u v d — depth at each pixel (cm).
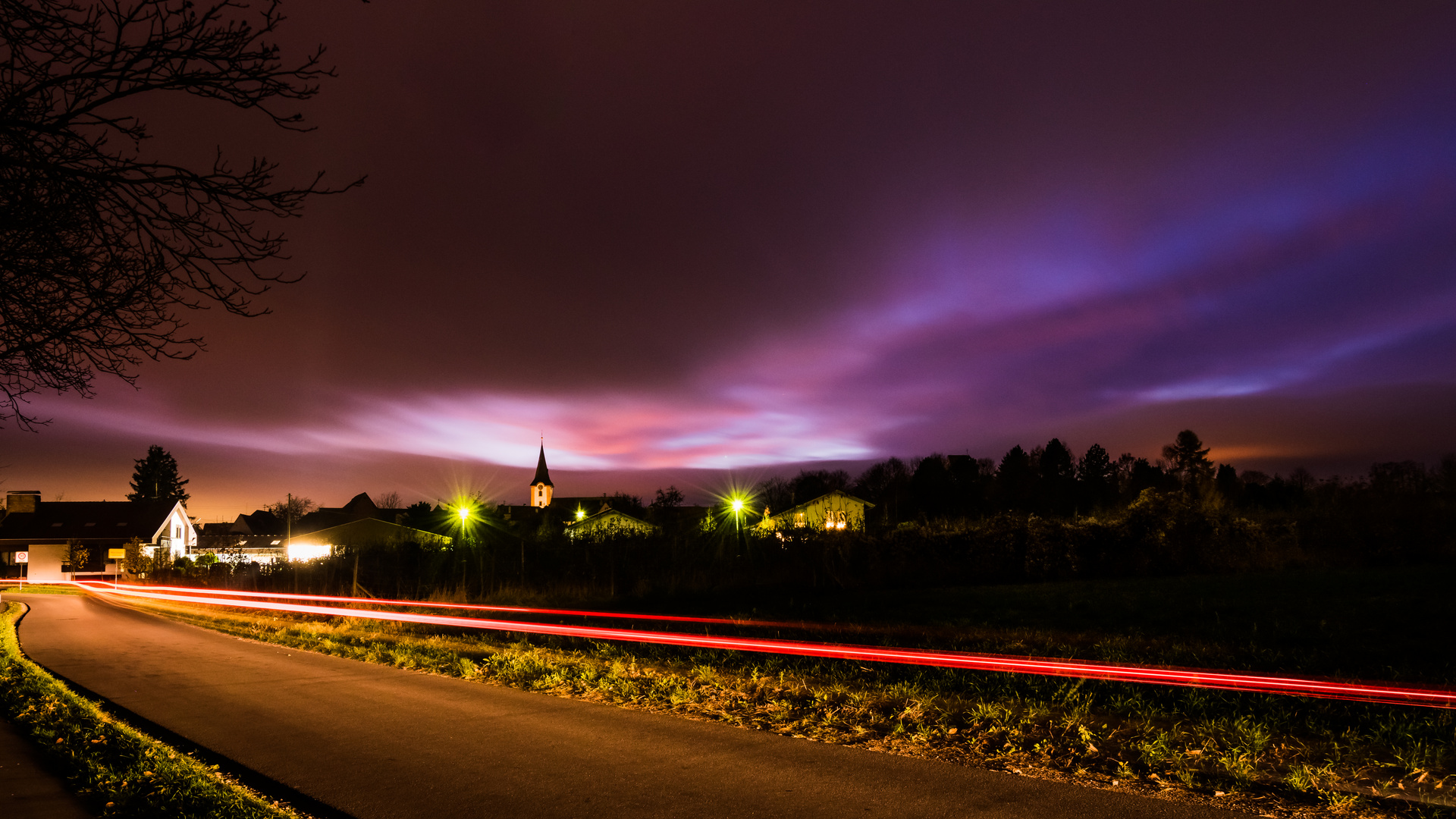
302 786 650
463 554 2892
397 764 708
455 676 1229
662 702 972
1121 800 570
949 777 637
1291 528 2703
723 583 2666
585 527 3098
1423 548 2494
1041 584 2428
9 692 1040
